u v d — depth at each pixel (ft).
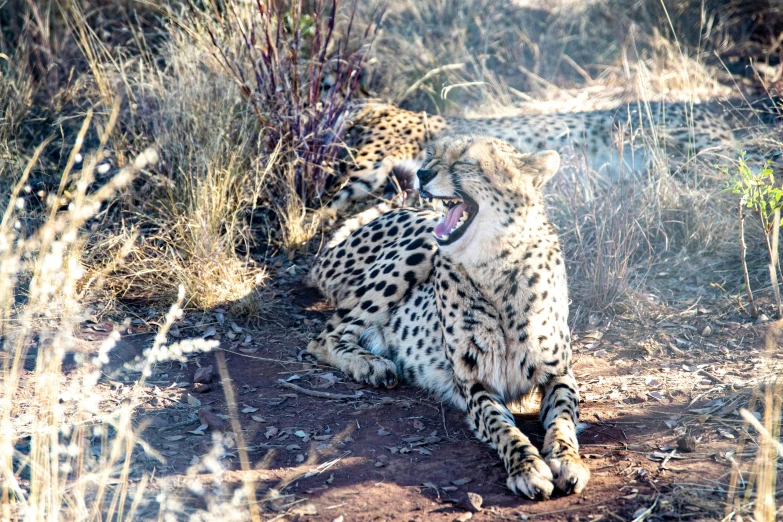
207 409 26.50
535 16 62.39
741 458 22.71
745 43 57.41
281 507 21.34
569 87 56.44
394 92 51.80
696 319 32.42
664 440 24.25
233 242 36.40
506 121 45.50
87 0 49.60
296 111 39.24
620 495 21.44
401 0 59.72
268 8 38.75
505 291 25.64
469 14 59.93
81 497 19.92
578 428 25.08
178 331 31.78
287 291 35.91
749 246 36.81
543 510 21.07
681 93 52.49
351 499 21.76
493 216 25.39
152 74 42.16
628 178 38.75
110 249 35.14
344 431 25.58
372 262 33.17
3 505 19.90
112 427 24.71
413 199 41.01
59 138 42.57
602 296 33.71
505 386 26.48
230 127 40.01
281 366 30.07
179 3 46.96
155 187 38.88
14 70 45.29
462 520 20.68
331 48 46.39
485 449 24.58
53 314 30.30
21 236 31.99
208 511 20.89
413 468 23.41
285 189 39.73
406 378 29.73
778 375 27.09
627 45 58.49
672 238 37.78
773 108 48.67
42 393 23.15
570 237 37.40
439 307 26.99
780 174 40.32
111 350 29.68
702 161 42.47
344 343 30.42
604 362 29.99
